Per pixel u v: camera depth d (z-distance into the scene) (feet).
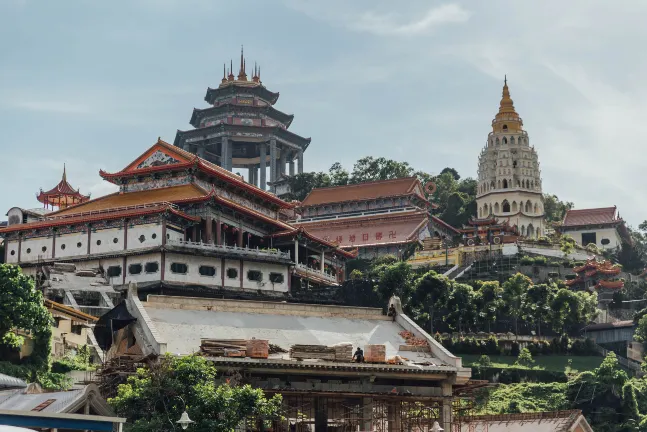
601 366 607.78
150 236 636.48
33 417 220.43
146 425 283.18
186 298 348.59
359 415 328.49
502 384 638.94
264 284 654.12
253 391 294.46
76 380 452.76
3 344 436.76
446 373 340.59
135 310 335.47
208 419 287.48
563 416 358.43
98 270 639.76
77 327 492.95
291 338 347.77
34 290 456.45
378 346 337.52
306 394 322.55
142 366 315.37
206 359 309.83
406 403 338.54
